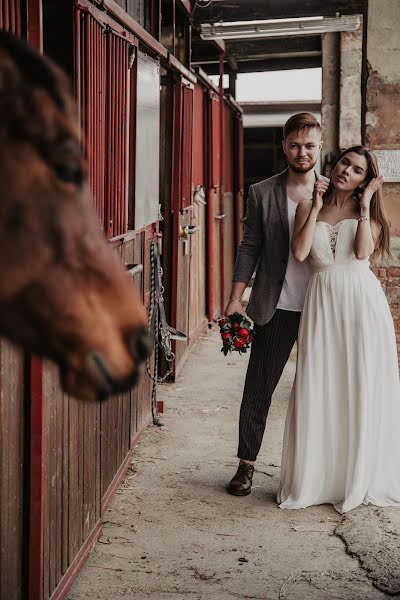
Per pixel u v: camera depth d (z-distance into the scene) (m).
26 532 2.92
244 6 9.37
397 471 4.41
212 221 9.98
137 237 5.02
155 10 6.09
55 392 3.11
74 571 3.49
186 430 5.79
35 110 1.33
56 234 1.33
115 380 1.35
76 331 1.33
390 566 3.69
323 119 11.80
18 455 2.81
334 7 9.29
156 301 5.60
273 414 6.24
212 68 14.50
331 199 4.43
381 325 4.36
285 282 4.54
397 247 6.77
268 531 4.08
